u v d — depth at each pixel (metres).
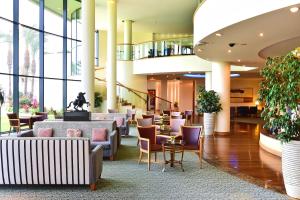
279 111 4.38
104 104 15.72
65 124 7.46
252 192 4.65
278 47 8.05
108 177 5.41
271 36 6.53
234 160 6.93
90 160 4.57
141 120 8.97
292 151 4.37
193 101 20.78
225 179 5.37
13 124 9.84
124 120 10.45
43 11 11.91
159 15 16.77
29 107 11.36
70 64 13.57
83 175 4.58
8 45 10.30
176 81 21.80
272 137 7.68
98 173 4.93
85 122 7.51
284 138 4.34
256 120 17.45
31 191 4.58
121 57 16.77
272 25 5.50
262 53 9.09
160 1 14.28
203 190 4.73
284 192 4.64
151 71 15.55
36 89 11.73
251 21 5.21
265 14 4.72
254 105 20.97
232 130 12.66
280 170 6.00
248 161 6.83
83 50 10.31
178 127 8.57
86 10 10.27
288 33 6.23
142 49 16.14
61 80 13.10
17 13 10.52
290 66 4.13
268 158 7.15
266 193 4.61
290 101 4.18
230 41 7.18
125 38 17.84
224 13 5.72
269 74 4.43
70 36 13.72
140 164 6.47
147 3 14.63
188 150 6.33
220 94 11.21
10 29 10.35
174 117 10.76
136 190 4.68
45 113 11.13
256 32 6.16
